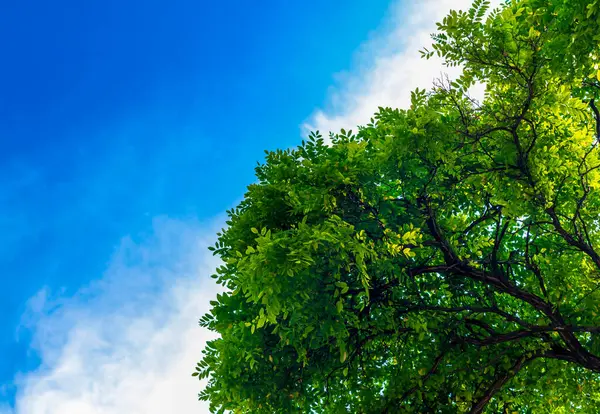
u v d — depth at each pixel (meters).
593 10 7.05
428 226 9.53
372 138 9.51
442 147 8.56
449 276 9.98
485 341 9.66
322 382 9.87
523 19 8.81
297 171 8.88
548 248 10.66
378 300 9.30
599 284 9.64
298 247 7.15
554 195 9.05
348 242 7.30
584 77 8.95
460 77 8.80
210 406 9.40
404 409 9.78
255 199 9.20
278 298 7.45
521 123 9.02
